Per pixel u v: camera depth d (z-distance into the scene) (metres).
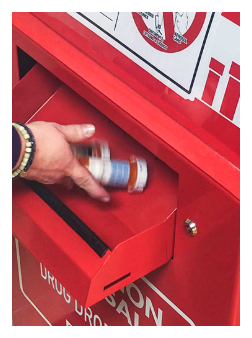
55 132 0.55
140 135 0.50
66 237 0.49
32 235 0.52
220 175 0.46
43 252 0.51
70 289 0.48
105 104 0.52
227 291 0.48
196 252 0.50
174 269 0.52
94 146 0.57
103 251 0.47
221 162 0.46
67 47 0.57
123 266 0.48
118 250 0.47
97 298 0.47
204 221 0.48
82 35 0.55
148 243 0.49
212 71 0.45
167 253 0.51
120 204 0.54
